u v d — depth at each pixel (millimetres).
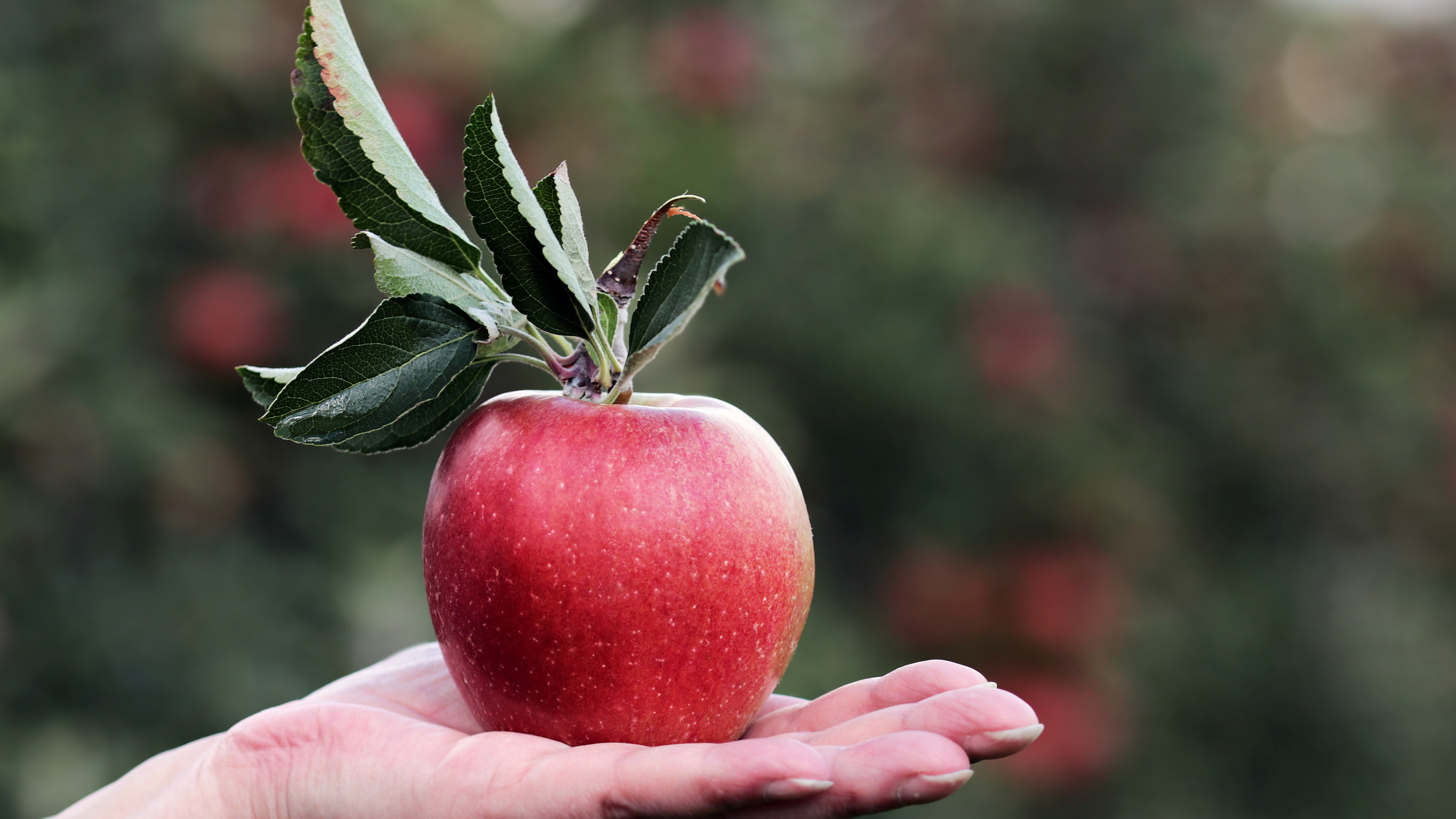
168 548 2832
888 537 4129
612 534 900
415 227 997
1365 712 4070
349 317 3148
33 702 2643
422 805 950
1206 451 4625
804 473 3957
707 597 918
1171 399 4656
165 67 2941
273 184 3062
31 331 2658
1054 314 4375
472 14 3512
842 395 4023
